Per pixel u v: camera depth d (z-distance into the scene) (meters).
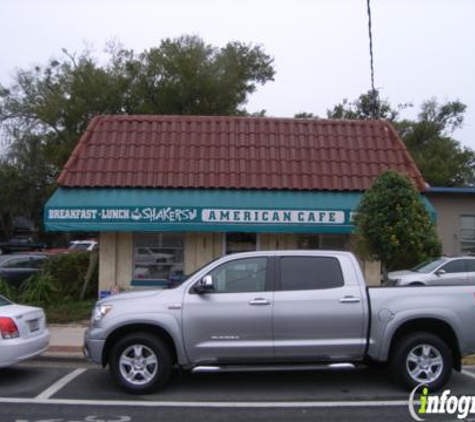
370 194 13.26
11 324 8.77
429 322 8.47
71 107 39.47
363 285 8.45
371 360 8.62
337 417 7.31
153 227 14.52
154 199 14.77
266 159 15.90
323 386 8.89
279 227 14.68
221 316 8.23
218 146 16.23
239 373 9.69
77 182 14.99
